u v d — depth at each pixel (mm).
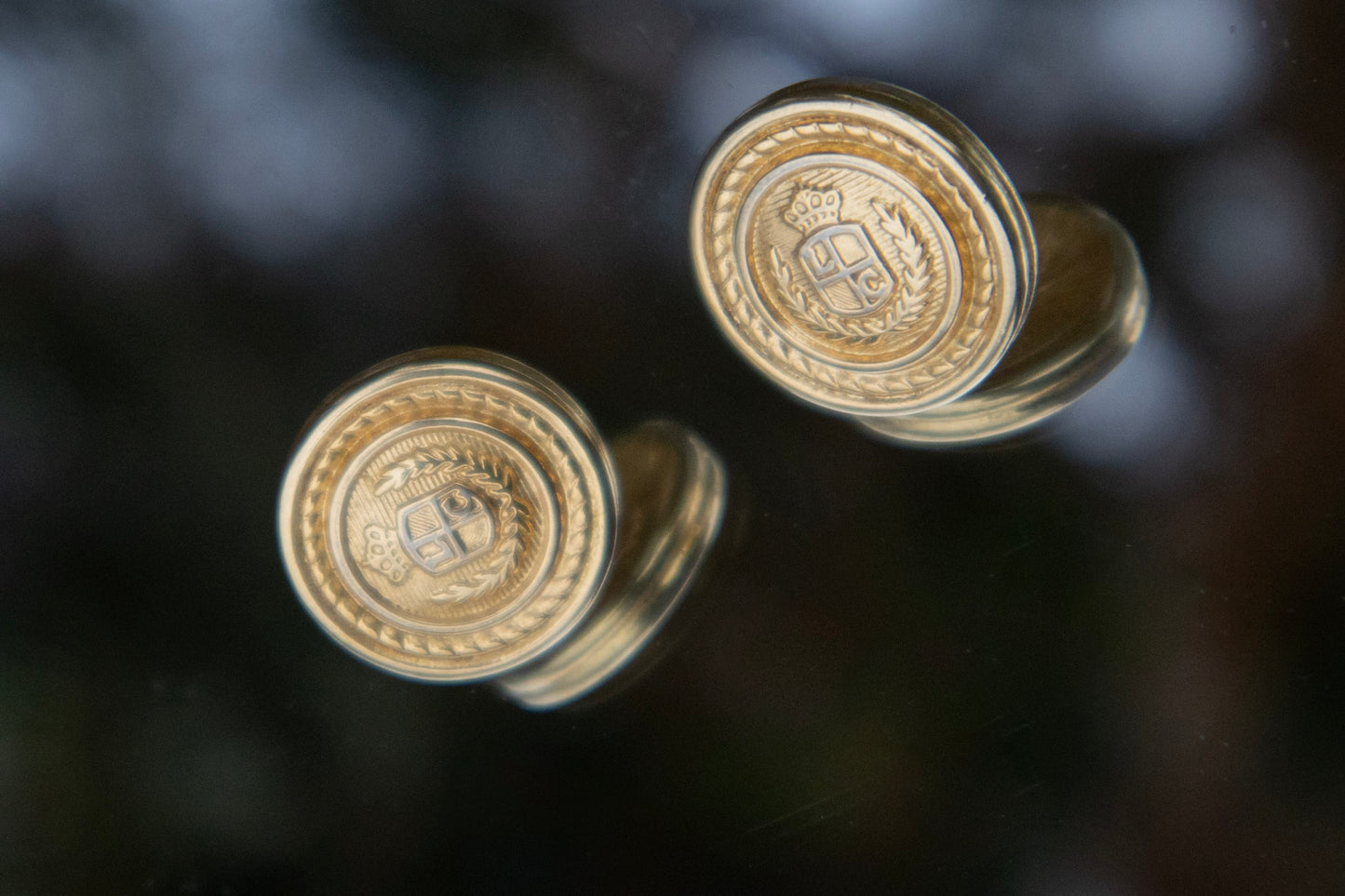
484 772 177
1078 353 171
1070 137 173
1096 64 174
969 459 174
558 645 172
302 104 185
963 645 173
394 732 179
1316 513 170
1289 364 171
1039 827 170
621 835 175
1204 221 172
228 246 186
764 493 177
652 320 179
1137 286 171
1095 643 171
